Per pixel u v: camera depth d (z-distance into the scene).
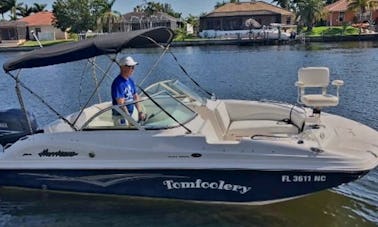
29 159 5.31
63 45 5.40
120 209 5.34
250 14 62.66
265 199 4.98
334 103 5.78
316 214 5.16
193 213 5.18
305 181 4.72
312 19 56.69
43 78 22.89
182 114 5.42
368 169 4.53
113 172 5.09
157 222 5.05
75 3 63.59
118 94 5.35
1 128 5.95
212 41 51.47
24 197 5.67
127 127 5.23
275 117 6.25
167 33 6.00
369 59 26.19
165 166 4.89
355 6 55.31
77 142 5.20
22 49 55.00
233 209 5.21
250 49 42.59
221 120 5.82
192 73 23.47
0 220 5.22
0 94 17.28
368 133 5.32
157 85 6.06
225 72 23.33
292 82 18.14
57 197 5.61
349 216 5.14
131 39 5.11
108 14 63.78
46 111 12.74
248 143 4.85
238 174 4.82
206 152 4.88
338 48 37.78
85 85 19.30
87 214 5.29
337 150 4.81
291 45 46.44
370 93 13.62
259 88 17.03
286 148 4.75
